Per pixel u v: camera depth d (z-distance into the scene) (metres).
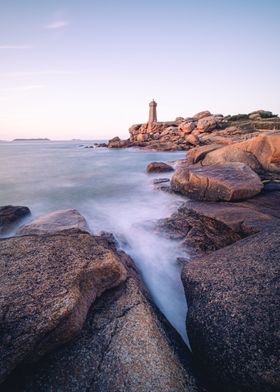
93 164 28.48
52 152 54.28
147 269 5.98
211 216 6.81
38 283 3.00
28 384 2.42
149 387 2.43
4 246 3.83
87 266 3.41
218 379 2.70
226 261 3.94
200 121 50.97
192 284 3.80
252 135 22.56
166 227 7.50
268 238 4.21
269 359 2.44
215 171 9.52
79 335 2.84
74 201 12.09
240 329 2.75
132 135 75.94
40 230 6.27
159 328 3.19
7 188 15.15
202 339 2.98
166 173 18.50
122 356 2.65
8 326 2.46
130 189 14.30
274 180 9.62
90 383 2.44
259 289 3.10
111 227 8.58
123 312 3.17
